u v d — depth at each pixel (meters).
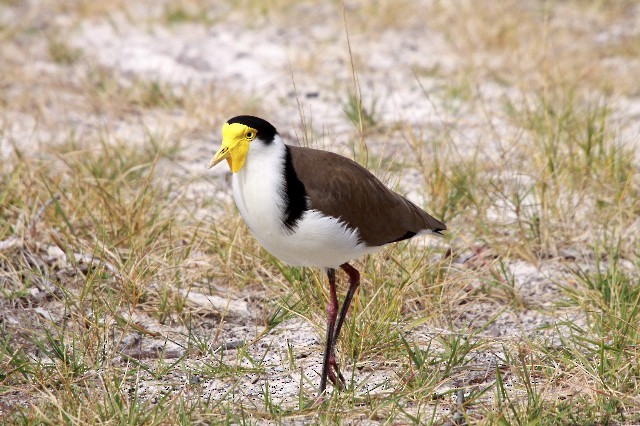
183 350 9.72
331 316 9.00
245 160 8.30
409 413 8.54
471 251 11.81
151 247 11.25
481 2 21.25
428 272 10.94
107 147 14.32
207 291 10.93
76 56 19.20
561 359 9.15
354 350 9.56
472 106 16.77
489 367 9.36
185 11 21.59
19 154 13.11
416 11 21.73
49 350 9.50
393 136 15.50
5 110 16.23
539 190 12.77
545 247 11.93
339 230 8.52
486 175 13.71
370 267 10.65
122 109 16.73
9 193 12.21
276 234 8.47
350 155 13.71
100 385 8.90
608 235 12.14
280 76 18.38
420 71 18.66
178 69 18.75
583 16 21.56
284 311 10.34
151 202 12.31
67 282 10.74
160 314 10.30
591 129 13.84
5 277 10.69
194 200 13.11
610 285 10.52
